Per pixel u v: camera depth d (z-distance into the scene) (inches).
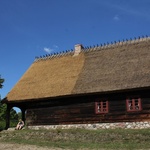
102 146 906.1
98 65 1359.5
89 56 1459.2
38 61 1635.1
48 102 1396.4
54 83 1381.6
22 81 1510.8
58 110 1358.3
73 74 1381.6
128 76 1202.0
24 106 1545.3
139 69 1209.4
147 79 1138.0
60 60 1542.8
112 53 1393.9
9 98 1427.2
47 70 1508.4
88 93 1232.2
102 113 1242.6
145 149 828.6
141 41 1365.7
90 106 1278.3
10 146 969.5
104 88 1205.1
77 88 1279.5
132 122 1170.6
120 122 1196.5
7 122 1448.1
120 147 874.8
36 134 1167.0
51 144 979.3
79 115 1296.8
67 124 1318.9
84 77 1327.5
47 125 1373.0
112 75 1251.8
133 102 1186.6
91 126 1254.3
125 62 1290.6
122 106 1206.3
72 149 881.5
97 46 1488.7
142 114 1156.5
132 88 1139.3
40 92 1369.3
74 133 1113.4
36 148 915.4
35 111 1425.9
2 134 1232.2
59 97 1312.7
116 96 1227.9
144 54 1282.0
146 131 1038.4
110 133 1053.2
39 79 1464.1
